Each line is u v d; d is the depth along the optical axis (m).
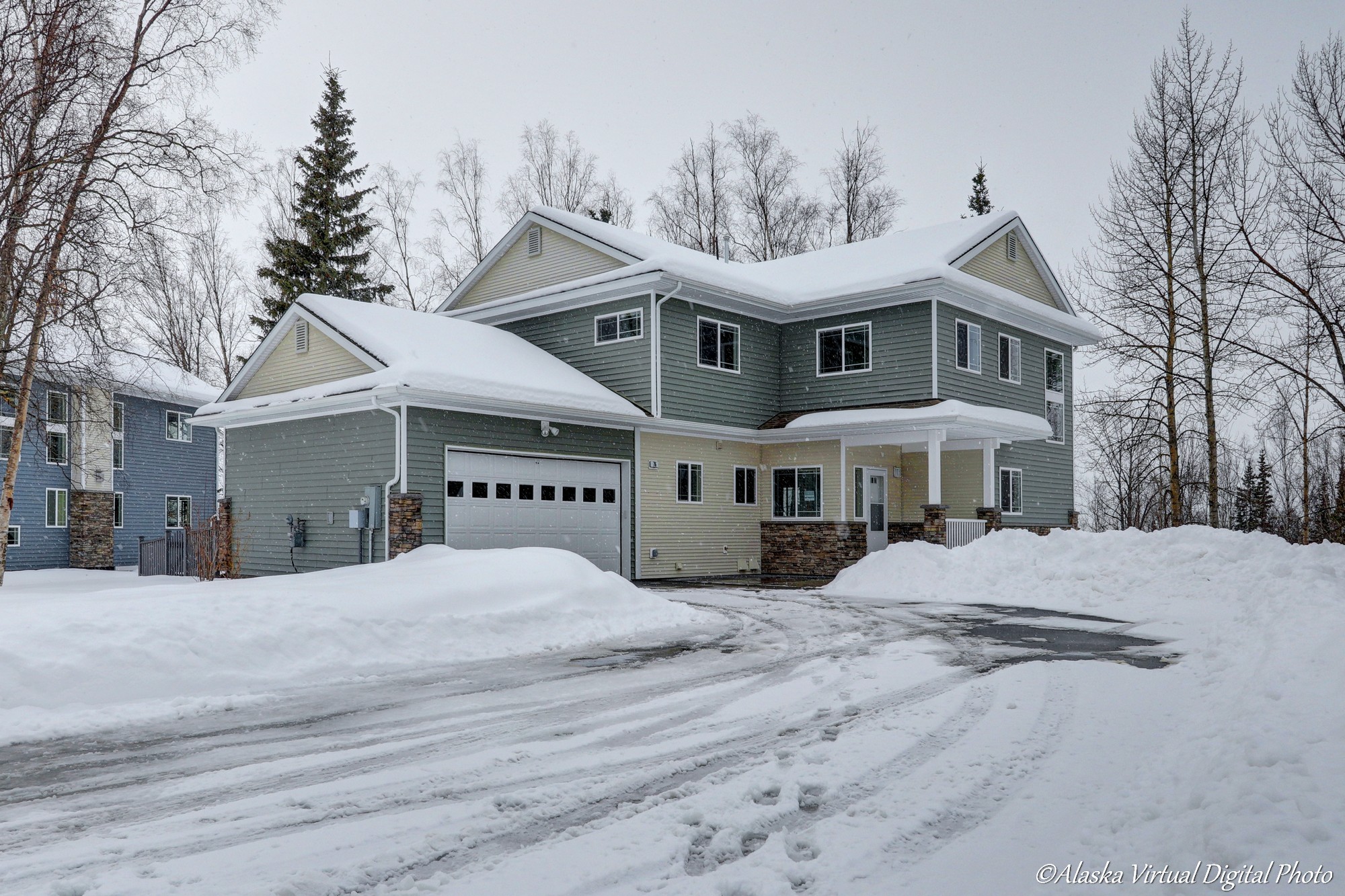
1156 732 6.60
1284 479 46.00
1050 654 10.62
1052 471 28.53
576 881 4.21
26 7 18.22
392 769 6.21
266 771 6.22
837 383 24.83
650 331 22.45
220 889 4.18
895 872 4.20
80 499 31.06
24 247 18.06
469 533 19.05
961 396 23.91
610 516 21.81
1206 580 15.88
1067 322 27.48
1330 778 4.23
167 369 36.00
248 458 22.41
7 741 7.14
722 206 45.75
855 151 46.38
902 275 23.27
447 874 4.34
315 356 21.20
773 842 4.62
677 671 9.94
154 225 18.88
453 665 10.55
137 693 8.49
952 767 5.89
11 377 20.02
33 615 9.17
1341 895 3.15
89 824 5.17
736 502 24.61
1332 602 10.91
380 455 18.64
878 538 25.11
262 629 9.97
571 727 7.39
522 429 20.03
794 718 7.55
